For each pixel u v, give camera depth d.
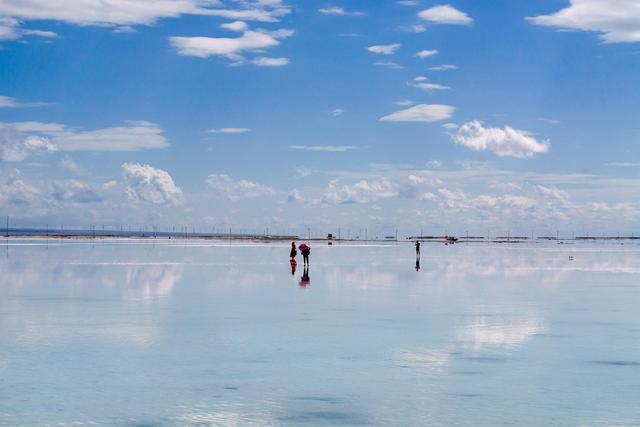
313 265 66.12
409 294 34.34
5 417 11.86
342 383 14.48
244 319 24.30
